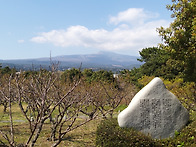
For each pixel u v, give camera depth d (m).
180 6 13.29
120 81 17.12
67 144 8.26
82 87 10.61
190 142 6.34
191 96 12.98
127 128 7.04
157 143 6.46
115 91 15.56
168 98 7.21
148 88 7.29
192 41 12.46
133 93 18.11
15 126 12.05
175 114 7.16
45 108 4.50
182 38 12.40
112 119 8.35
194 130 6.70
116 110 17.84
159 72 28.42
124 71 33.56
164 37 13.47
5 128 11.22
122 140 6.40
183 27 13.09
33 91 4.95
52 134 8.95
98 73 27.22
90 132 10.51
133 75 32.94
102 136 6.75
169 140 6.65
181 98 12.94
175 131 6.98
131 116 7.07
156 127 7.05
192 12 12.67
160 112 7.12
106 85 16.34
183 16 12.91
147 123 7.05
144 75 30.39
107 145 6.40
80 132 10.52
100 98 11.52
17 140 8.64
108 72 27.47
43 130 10.91
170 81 25.20
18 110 18.77
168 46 13.49
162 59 30.08
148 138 6.54
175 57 13.30
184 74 13.65
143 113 7.09
